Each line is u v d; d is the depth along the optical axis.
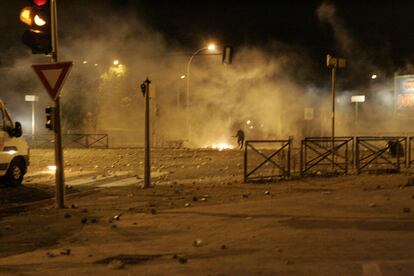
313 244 7.79
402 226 8.82
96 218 11.00
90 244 8.59
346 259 6.85
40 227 10.27
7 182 16.41
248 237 8.52
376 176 16.78
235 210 11.04
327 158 19.06
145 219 10.56
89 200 13.59
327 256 7.05
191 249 7.87
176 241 8.52
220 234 8.86
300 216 10.01
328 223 9.26
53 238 9.28
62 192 12.44
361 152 22.48
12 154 16.34
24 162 17.09
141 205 12.60
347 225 9.03
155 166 22.38
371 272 5.89
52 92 11.96
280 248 7.61
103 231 9.59
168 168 21.61
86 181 17.56
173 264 6.97
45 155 28.84
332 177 16.97
